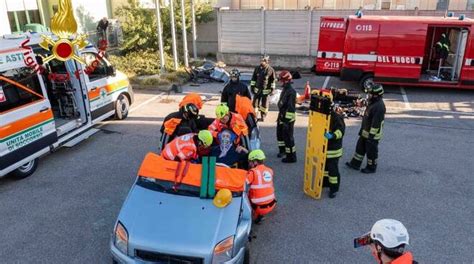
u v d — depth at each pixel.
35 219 6.02
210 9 18.02
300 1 18.53
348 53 12.89
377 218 6.12
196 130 6.47
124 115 10.54
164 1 16.78
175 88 13.19
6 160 6.55
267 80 10.08
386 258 2.89
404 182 7.26
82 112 8.63
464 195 6.82
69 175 7.44
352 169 7.77
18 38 7.05
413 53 12.48
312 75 15.89
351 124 10.24
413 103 12.11
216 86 14.10
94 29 16.97
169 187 5.03
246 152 6.04
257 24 16.72
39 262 5.09
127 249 4.39
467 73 12.55
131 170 7.66
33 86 7.14
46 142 7.45
